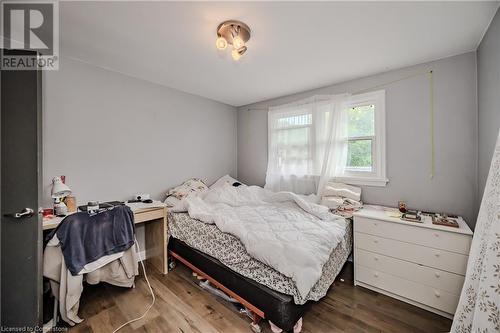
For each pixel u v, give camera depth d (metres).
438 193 2.13
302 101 3.07
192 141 3.28
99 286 2.08
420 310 1.75
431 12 1.45
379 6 1.40
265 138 3.59
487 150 1.69
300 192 3.12
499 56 1.44
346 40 1.80
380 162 2.45
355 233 2.11
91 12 1.46
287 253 1.46
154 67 2.35
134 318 1.66
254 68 2.36
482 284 0.98
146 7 1.42
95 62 2.24
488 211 1.15
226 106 3.81
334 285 2.10
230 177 3.59
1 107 1.34
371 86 2.51
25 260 1.37
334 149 2.71
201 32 1.71
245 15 1.50
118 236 1.81
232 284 1.72
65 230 1.55
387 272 1.93
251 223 2.01
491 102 1.60
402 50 1.96
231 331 1.54
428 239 1.74
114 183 2.46
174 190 2.88
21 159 1.34
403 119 2.31
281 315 1.36
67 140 2.12
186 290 2.03
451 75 2.05
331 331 1.53
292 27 1.63
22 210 1.34
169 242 2.45
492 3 1.37
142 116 2.69
